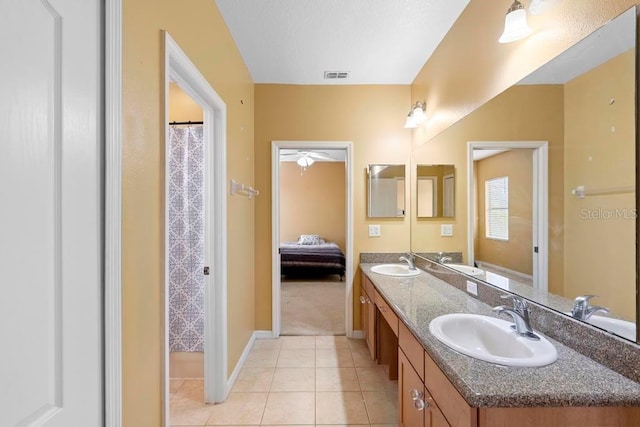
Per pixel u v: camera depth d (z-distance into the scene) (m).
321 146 3.15
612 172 1.00
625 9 0.96
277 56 2.61
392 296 1.87
